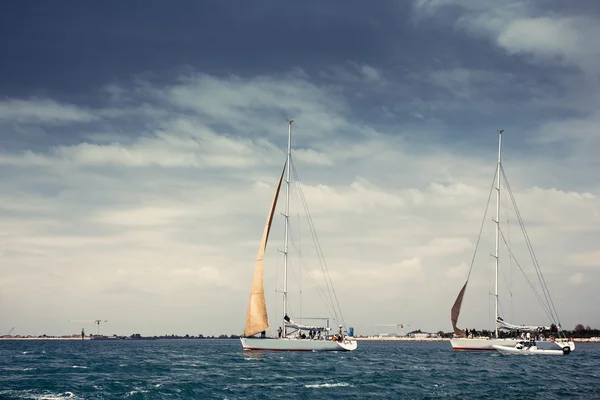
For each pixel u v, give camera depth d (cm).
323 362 7362
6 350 14562
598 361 8144
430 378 5606
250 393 4494
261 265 8512
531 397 4462
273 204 8675
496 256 9700
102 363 7888
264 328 8412
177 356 10044
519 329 9469
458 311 9781
